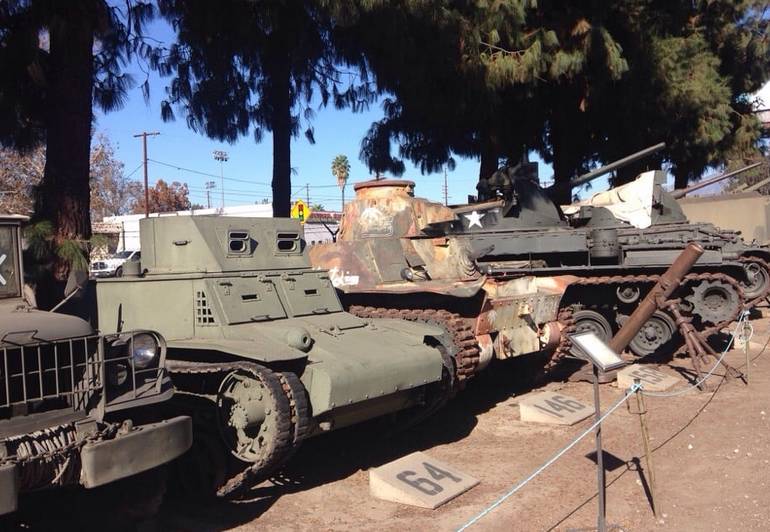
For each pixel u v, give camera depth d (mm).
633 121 19469
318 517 5926
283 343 6461
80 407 4938
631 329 10516
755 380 10539
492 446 7863
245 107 15117
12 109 10227
